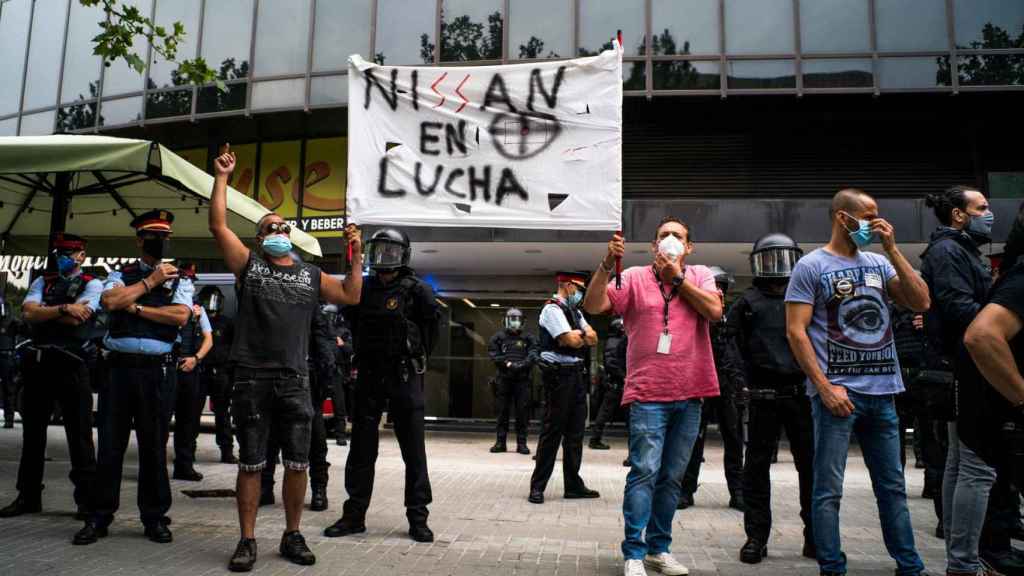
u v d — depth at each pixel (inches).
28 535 185.6
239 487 165.8
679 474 163.0
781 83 584.7
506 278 619.8
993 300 115.0
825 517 143.4
